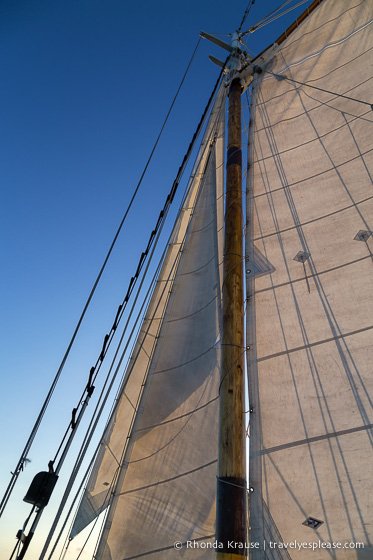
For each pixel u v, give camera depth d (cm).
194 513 473
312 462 437
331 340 522
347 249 604
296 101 925
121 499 531
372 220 612
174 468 528
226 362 519
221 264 706
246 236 708
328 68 933
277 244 675
